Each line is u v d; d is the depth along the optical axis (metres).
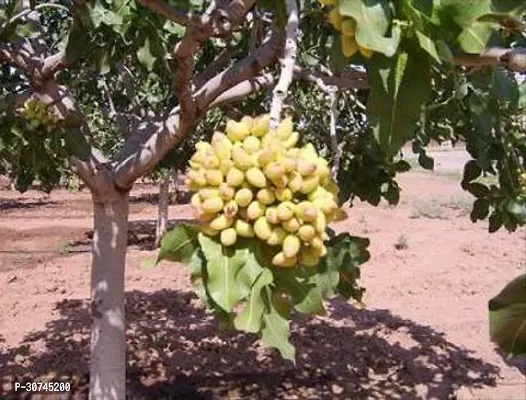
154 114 4.93
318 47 3.62
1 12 3.15
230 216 1.20
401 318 8.26
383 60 1.14
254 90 3.20
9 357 6.51
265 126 1.26
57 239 14.30
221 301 1.20
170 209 19.36
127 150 4.12
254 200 1.21
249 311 1.19
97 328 4.10
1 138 3.59
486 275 10.86
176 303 8.63
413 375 6.44
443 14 1.10
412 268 11.23
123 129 5.00
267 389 6.05
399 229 15.30
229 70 2.89
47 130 3.47
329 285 2.16
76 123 3.45
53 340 7.03
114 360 4.12
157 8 2.27
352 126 4.39
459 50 1.21
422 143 4.16
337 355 6.90
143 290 9.33
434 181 27.28
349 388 6.12
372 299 9.20
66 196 24.92
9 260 11.73
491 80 1.75
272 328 1.23
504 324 1.10
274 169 1.16
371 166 4.06
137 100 4.77
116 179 3.89
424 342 7.36
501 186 3.70
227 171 1.21
